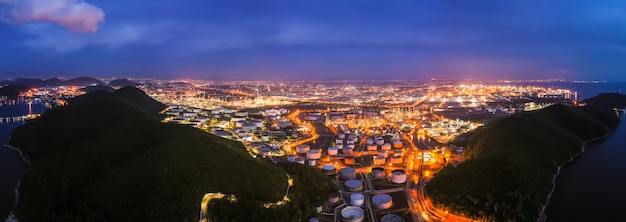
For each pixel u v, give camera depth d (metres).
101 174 143.25
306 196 144.62
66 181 145.50
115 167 140.50
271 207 126.25
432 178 170.50
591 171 197.25
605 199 158.12
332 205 144.88
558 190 168.12
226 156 146.25
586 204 152.62
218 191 128.88
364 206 143.38
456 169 158.38
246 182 134.25
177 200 120.50
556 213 144.12
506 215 128.62
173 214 117.12
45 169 156.38
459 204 136.12
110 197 125.50
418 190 158.75
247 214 121.56
